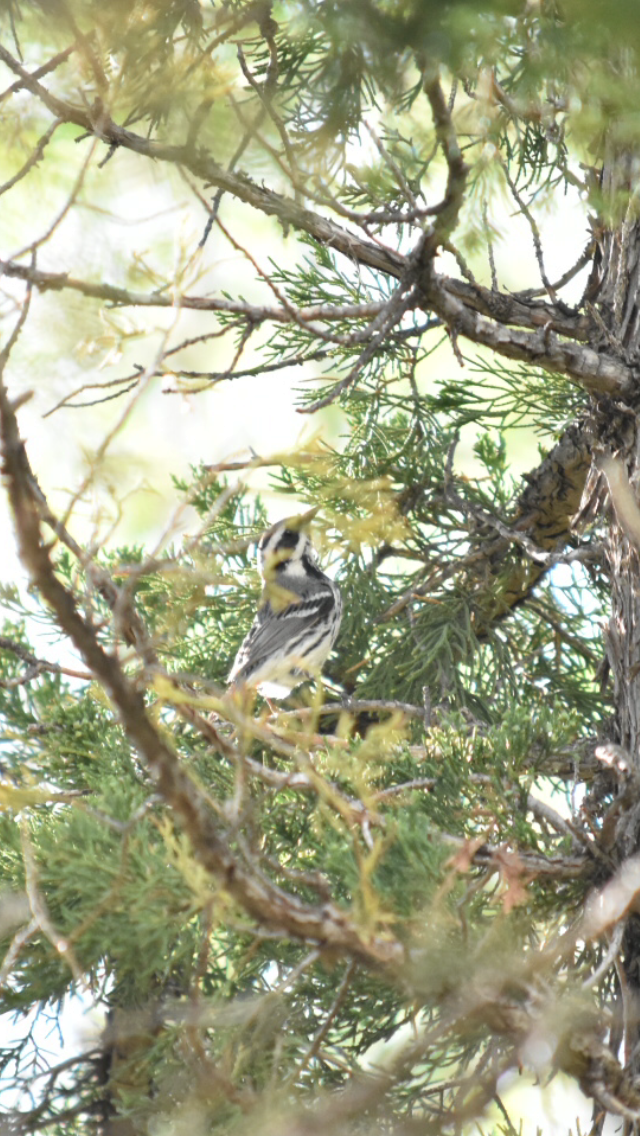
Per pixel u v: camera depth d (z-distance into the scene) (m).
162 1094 7.50
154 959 7.55
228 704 5.67
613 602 9.86
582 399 11.84
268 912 5.86
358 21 6.17
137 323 6.52
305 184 7.69
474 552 12.18
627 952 8.67
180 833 8.43
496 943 6.64
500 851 7.70
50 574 4.93
